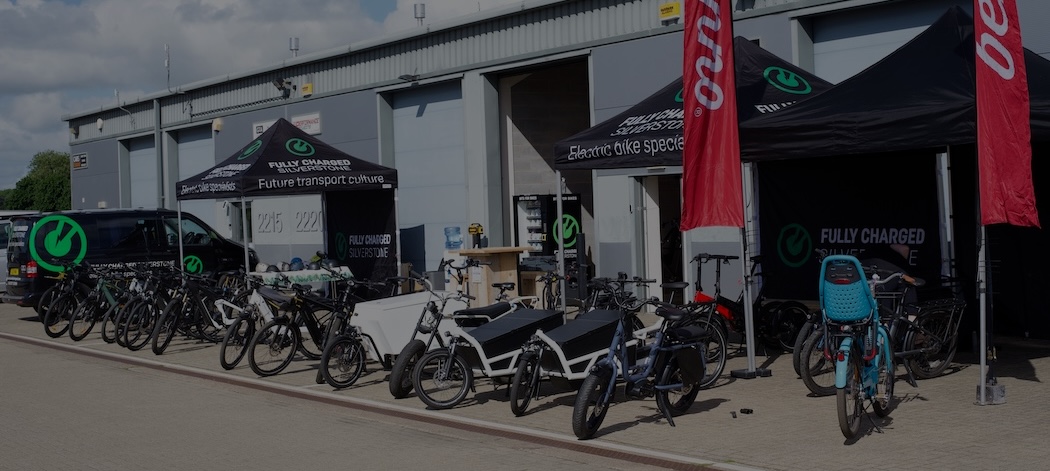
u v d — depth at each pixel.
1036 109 8.29
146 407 9.23
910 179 10.74
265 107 22.83
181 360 12.28
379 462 6.86
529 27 16.61
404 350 9.19
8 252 17.34
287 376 10.84
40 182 57.41
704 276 13.95
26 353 13.45
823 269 7.05
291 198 22.02
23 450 7.52
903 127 8.42
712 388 8.99
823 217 11.51
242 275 13.12
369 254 16.30
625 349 7.71
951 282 10.06
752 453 6.59
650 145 9.94
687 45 9.27
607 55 15.38
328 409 8.92
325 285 14.95
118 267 15.37
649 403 8.52
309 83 21.45
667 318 7.66
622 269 15.30
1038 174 10.63
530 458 6.81
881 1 12.01
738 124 9.46
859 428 6.99
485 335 8.62
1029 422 7.05
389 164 19.80
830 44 12.84
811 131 8.96
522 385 8.32
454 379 8.77
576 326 8.29
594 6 15.54
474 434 7.66
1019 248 10.77
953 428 6.97
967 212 10.62
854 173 11.20
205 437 7.86
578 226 18.05
